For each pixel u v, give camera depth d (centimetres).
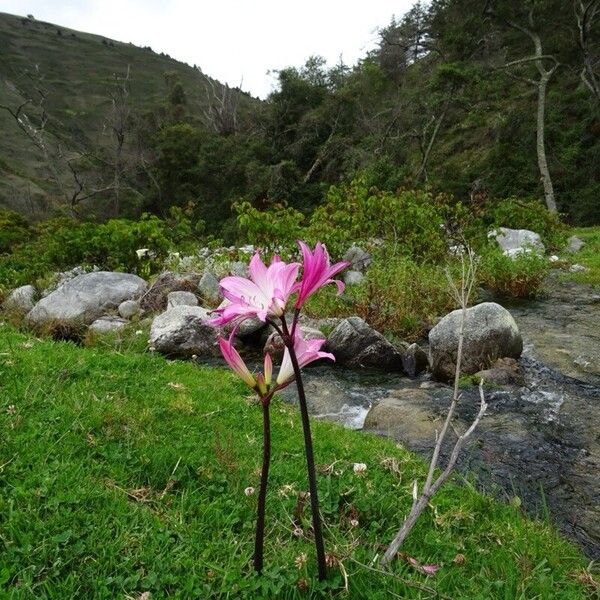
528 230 1744
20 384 449
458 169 3478
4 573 246
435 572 286
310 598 253
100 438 382
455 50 3662
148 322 931
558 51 3462
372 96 4634
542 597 276
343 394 696
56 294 1010
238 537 303
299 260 1128
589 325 989
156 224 1261
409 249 1252
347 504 345
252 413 492
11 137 7306
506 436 544
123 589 253
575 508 423
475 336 746
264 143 4162
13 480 316
